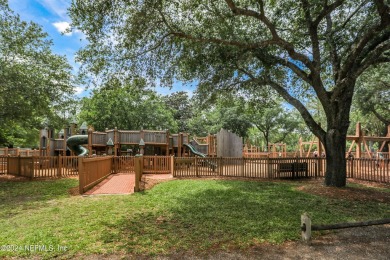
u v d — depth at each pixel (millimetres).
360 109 21094
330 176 9297
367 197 7695
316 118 31484
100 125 28516
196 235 4445
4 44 11562
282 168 12125
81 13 7156
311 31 8617
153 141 16781
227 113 34344
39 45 12523
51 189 9195
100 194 8172
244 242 4141
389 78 16938
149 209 6246
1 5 11023
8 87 10398
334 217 5648
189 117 45281
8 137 23047
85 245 3973
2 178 12273
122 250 3811
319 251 3844
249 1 7953
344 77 8688
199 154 18656
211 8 8523
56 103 13656
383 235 4570
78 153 16391
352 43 8773
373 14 8125
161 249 3840
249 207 6488
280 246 4016
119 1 7156
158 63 9727
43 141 19078
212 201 7148
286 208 6414
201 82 11008
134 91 10328
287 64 9383
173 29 8844
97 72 8984
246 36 9297
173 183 10367
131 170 14047
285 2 8312
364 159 11398
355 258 3617
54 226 4918
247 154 26500
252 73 11164
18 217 5621
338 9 8984
